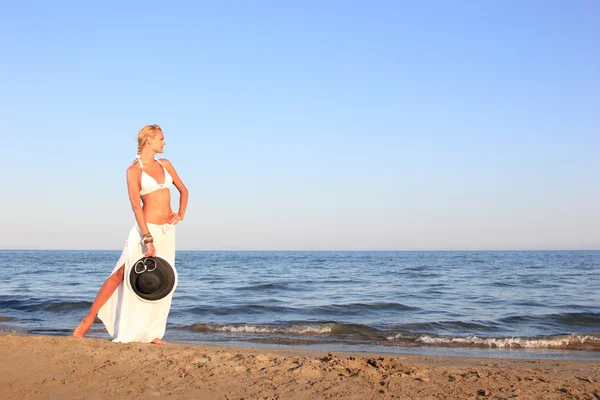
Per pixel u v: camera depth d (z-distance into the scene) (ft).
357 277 99.81
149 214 17.75
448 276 103.86
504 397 12.24
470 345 29.86
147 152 17.75
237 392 12.32
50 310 42.22
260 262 208.64
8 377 12.84
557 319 40.34
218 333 32.91
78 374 13.33
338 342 30.25
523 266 163.73
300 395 12.15
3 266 146.51
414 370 14.83
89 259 238.68
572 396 12.51
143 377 13.29
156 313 18.25
